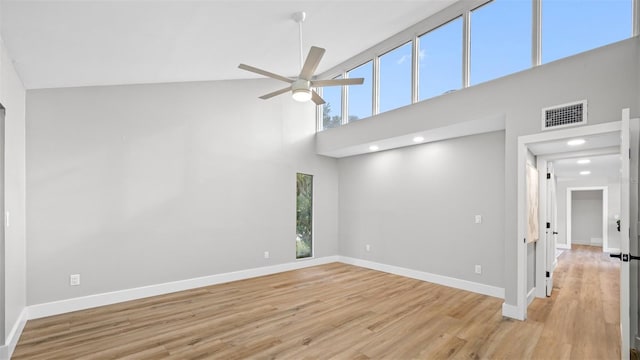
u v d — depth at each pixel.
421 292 4.45
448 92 4.28
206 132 4.91
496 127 4.23
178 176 4.59
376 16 4.16
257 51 4.05
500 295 4.24
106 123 4.03
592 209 9.94
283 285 4.80
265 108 5.64
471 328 3.18
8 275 2.67
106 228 3.97
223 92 5.13
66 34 2.56
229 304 3.91
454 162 4.86
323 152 6.21
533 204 3.95
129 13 2.44
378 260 5.91
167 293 4.39
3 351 2.52
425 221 5.19
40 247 3.53
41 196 3.56
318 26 3.78
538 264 4.20
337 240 6.75
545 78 3.35
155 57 3.46
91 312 3.63
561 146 3.57
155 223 4.36
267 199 5.59
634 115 2.84
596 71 3.02
